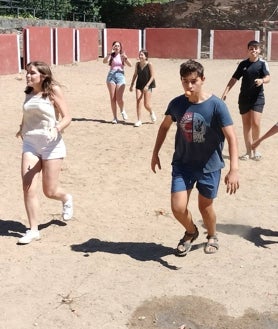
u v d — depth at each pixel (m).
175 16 37.62
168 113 5.18
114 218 6.62
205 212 5.36
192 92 4.90
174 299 4.68
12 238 5.93
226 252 5.61
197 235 5.59
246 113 9.15
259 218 6.68
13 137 11.04
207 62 32.56
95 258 5.44
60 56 27.33
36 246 5.73
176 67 29.45
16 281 4.96
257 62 8.93
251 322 4.37
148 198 7.41
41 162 5.93
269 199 7.43
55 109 6.10
